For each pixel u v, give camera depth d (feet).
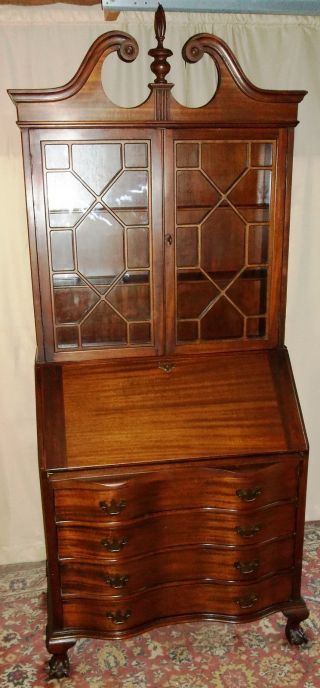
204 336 5.97
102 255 5.71
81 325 5.70
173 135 5.23
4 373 7.25
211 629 6.45
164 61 5.04
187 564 5.67
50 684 5.69
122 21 6.45
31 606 6.86
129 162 5.41
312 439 8.21
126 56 4.95
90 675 5.81
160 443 5.33
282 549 5.82
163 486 5.33
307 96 7.02
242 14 6.63
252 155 5.54
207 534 5.58
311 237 7.47
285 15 6.70
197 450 5.34
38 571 7.63
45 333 5.56
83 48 6.45
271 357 5.96
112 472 5.19
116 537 5.30
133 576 5.50
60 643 5.63
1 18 6.25
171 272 5.60
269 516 5.61
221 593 5.80
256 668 5.86
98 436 5.30
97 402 5.49
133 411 5.48
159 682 5.70
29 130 5.02
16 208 6.76
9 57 6.36
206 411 5.56
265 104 5.27
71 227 5.42
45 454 5.18
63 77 6.50
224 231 5.80
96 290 5.64
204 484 5.39
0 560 7.82
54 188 5.38
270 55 6.84
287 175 5.52
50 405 5.42
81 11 6.32
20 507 7.72
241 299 5.99
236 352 5.92
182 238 5.72
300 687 5.61
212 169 5.55
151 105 5.12
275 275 5.77
